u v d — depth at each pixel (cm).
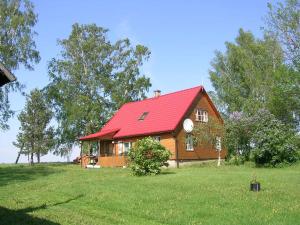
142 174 2691
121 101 5316
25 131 6172
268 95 4897
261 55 5125
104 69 5425
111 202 1659
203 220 1302
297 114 4294
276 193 1669
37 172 3328
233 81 5397
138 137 4203
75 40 5341
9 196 1962
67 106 5106
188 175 2527
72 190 2036
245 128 3634
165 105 4331
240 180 2136
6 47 4200
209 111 4350
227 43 5528
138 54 5562
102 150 4738
